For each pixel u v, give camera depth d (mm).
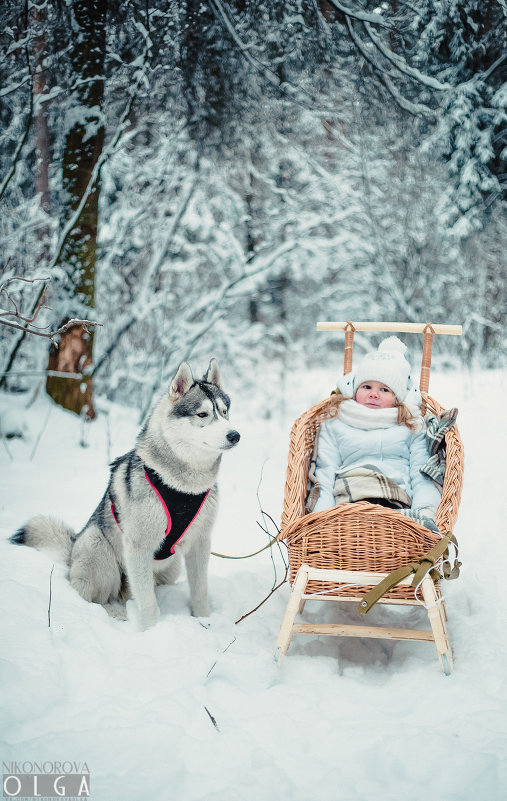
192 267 8664
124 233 7863
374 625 3178
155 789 1868
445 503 2920
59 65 7508
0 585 3047
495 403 7012
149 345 8086
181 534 3119
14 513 4652
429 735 2129
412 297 10367
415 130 8938
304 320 10812
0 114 7848
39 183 8289
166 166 7875
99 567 3334
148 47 7141
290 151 8680
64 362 7207
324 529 2756
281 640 2668
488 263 10453
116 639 2812
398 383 3709
